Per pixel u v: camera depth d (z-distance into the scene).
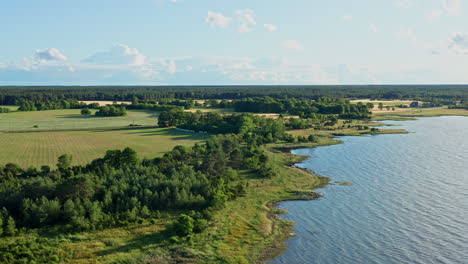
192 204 77.75
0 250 56.75
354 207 81.19
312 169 115.62
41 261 53.75
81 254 56.97
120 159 100.38
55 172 93.19
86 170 95.62
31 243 58.28
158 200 77.56
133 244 61.00
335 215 76.75
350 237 66.44
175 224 66.31
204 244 62.09
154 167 96.69
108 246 60.12
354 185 97.69
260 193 90.44
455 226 70.62
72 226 65.75
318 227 70.75
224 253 59.47
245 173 108.50
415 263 57.53
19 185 78.69
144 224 68.75
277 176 105.38
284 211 78.88
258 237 65.81
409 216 75.81
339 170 113.94
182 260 56.75
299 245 63.28
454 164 120.00
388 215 76.38
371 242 64.44
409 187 95.25
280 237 66.19
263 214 76.69
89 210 69.44
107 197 74.38
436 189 93.25
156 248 59.72
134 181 82.62
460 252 60.78
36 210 67.12
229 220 72.56
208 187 83.44
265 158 115.06
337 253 60.72
